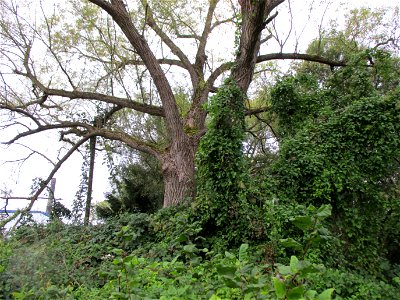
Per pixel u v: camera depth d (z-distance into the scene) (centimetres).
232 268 268
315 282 600
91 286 619
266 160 1429
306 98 1243
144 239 952
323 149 1030
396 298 655
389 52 1377
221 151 936
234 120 988
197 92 1523
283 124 1284
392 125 991
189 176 1242
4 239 764
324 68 1911
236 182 924
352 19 1770
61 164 1501
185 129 1388
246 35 1203
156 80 1332
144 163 2111
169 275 440
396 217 1051
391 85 1366
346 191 1002
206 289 369
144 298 310
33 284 518
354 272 891
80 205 1684
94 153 1792
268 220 849
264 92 1783
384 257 1049
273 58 1605
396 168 1102
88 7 1520
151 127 1875
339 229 977
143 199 2062
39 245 793
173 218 914
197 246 882
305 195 995
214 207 912
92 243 934
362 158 1027
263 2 1083
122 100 1519
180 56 1717
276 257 787
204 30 1780
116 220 1066
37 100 1467
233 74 1212
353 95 1212
